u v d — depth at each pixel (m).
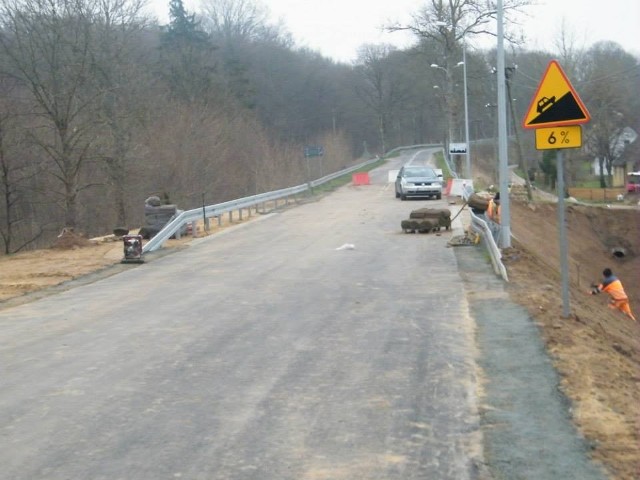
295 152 75.25
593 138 74.62
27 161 38.69
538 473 5.71
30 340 11.16
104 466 6.04
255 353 9.76
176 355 9.77
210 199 54.69
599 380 8.25
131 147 40.62
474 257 18.83
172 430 6.87
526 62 78.75
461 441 6.43
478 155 97.06
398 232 25.00
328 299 13.67
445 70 55.16
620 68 69.12
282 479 5.71
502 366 8.81
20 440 6.72
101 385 8.45
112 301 14.54
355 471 5.83
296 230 27.17
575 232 40.75
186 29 80.31
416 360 9.16
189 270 18.61
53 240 43.53
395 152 112.75
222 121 62.97
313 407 7.45
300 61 109.38
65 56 35.84
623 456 6.04
